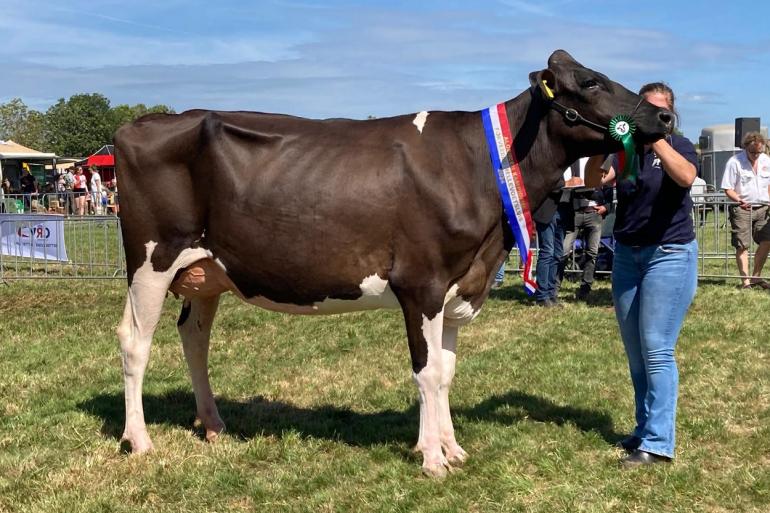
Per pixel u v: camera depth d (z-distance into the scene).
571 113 4.36
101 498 4.29
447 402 4.86
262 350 7.84
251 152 4.61
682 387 6.19
